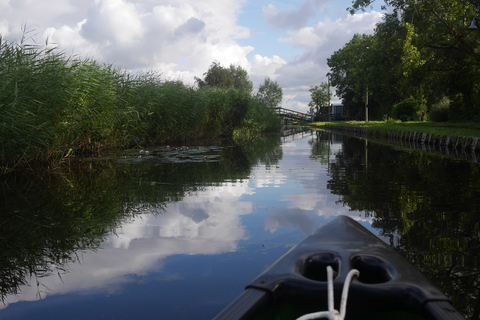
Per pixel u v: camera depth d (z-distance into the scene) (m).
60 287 1.88
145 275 2.01
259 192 4.46
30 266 2.16
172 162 7.73
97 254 2.34
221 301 1.71
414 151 10.35
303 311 1.06
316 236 1.35
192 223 3.06
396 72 20.67
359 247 1.22
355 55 25.25
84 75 7.95
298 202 3.87
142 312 1.62
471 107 22.25
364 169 6.58
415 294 0.93
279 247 2.44
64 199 4.03
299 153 10.07
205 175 5.90
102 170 6.40
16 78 5.73
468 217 3.16
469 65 18.50
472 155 8.97
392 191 4.43
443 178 5.38
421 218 3.14
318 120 67.31
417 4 16.88
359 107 50.00
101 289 1.85
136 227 2.95
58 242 2.59
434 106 27.53
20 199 4.02
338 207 3.61
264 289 0.96
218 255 2.30
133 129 10.99
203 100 15.59
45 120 6.30
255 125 21.62
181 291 1.81
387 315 0.99
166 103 12.71
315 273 1.20
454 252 2.27
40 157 6.55
